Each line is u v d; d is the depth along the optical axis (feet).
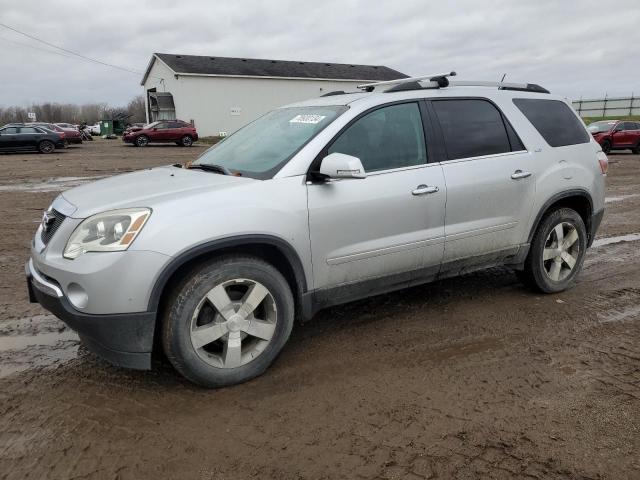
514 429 9.47
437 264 13.69
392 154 12.82
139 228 9.73
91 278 9.59
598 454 8.78
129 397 10.55
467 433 9.35
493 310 15.15
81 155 81.92
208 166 12.92
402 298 16.12
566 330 13.78
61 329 13.93
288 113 14.25
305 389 10.87
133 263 9.60
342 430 9.47
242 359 11.02
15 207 32.99
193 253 9.97
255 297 10.94
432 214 13.14
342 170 10.89
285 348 12.78
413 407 10.19
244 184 11.01
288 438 9.23
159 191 10.87
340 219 11.78
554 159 15.51
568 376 11.37
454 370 11.67
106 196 10.89
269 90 144.56
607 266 19.70
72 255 9.98
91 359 12.18
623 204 34.35
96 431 9.42
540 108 16.03
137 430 9.46
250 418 9.84
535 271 15.75
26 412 9.99
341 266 12.07
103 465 8.53
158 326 10.41
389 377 11.37
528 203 14.93
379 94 13.23
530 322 14.29
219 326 10.61
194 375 10.50
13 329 13.89
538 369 11.69
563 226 16.11
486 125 14.56
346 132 12.27
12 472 8.34
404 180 12.67
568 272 16.48
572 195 15.81
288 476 8.27
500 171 14.26
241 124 143.02
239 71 141.38
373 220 12.23
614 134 78.43
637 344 12.95
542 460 8.64
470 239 13.98
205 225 10.11
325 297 12.16
